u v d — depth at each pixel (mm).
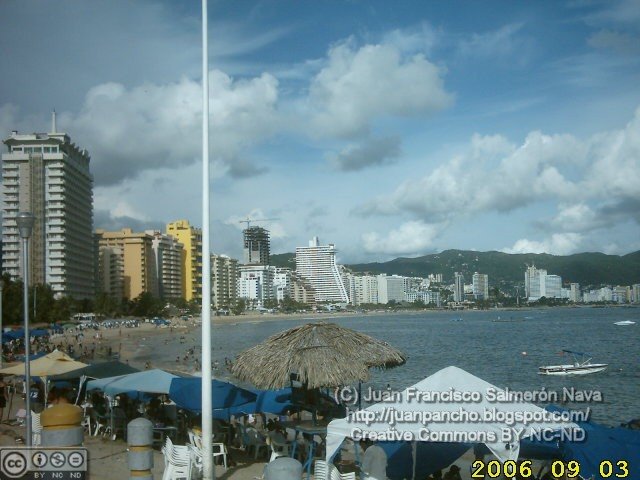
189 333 144625
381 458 10992
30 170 149250
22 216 13508
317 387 13664
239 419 20766
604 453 11445
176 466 12734
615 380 46656
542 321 186125
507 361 62281
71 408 9047
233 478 14398
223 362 71062
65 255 152125
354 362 13797
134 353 90562
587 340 96438
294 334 14695
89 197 174125
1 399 22062
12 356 51125
